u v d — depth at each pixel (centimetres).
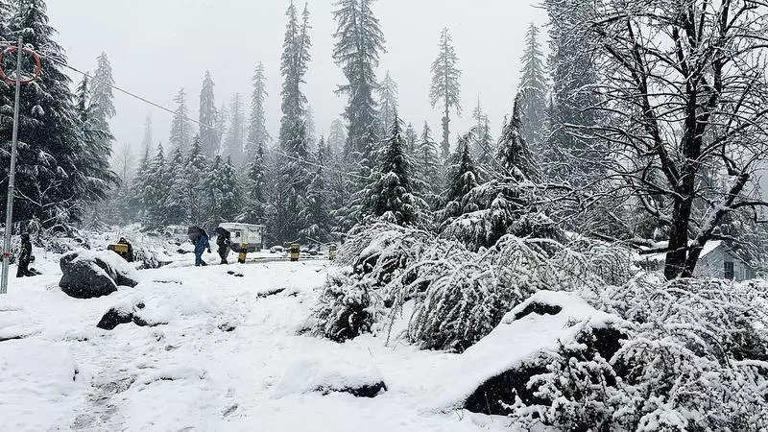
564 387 422
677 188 891
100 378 608
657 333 457
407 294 776
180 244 3694
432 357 648
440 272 761
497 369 477
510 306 700
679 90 877
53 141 2450
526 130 3856
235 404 526
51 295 1084
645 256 956
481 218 1233
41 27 2480
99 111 6006
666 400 422
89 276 1091
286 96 5297
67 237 2481
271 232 4053
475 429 431
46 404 496
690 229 1022
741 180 853
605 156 1002
